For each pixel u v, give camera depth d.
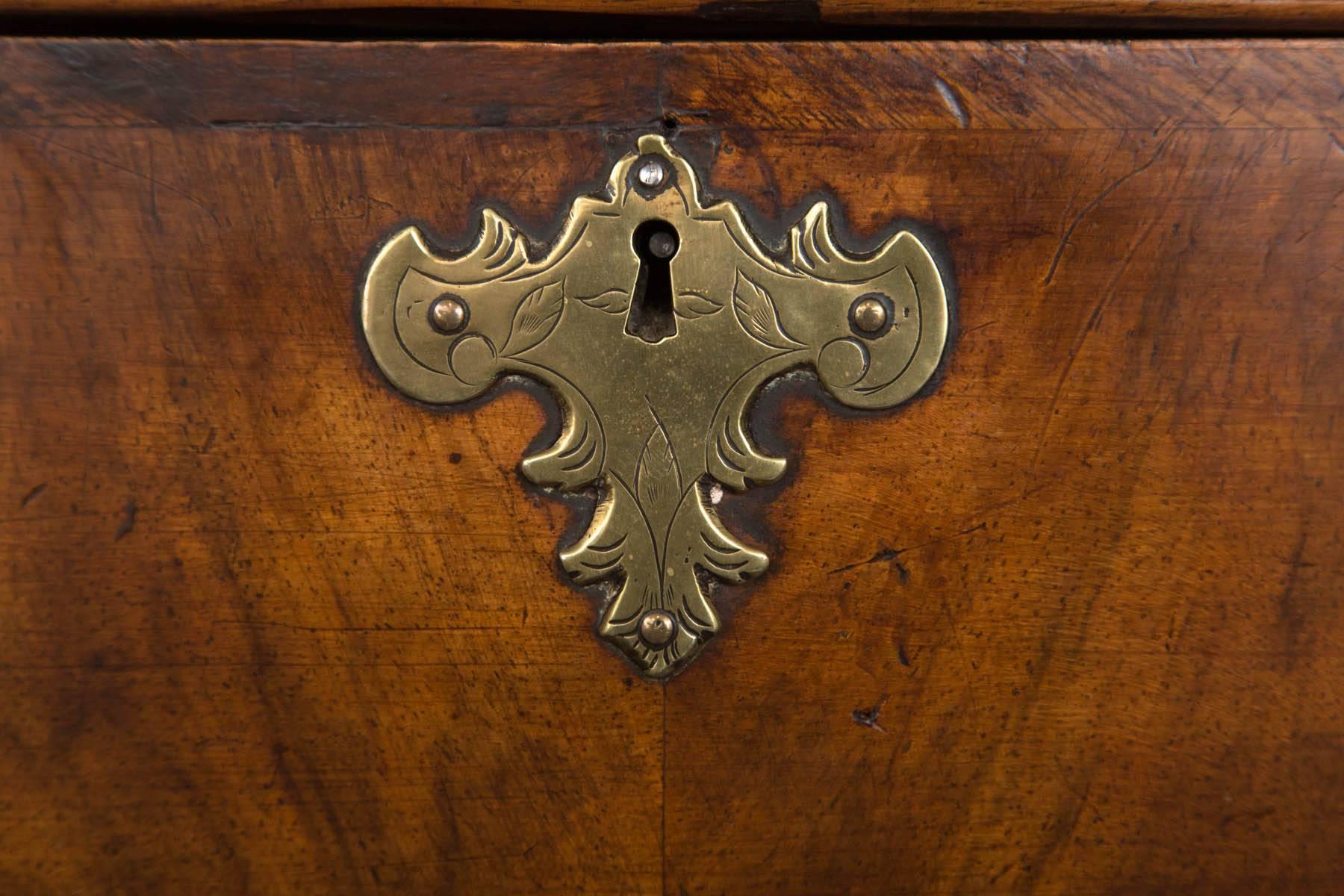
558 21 0.29
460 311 0.29
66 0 0.28
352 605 0.30
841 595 0.30
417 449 0.30
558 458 0.30
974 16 0.29
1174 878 0.31
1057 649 0.31
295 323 0.30
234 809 0.30
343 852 0.31
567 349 0.30
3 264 0.29
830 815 0.31
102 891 0.30
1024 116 0.29
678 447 0.30
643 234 0.30
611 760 0.31
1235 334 0.30
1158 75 0.29
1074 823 0.31
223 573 0.30
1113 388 0.30
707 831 0.31
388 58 0.29
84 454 0.30
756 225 0.29
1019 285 0.30
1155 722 0.31
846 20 0.29
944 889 0.31
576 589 0.30
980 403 0.30
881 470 0.30
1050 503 0.30
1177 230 0.30
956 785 0.31
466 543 0.30
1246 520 0.30
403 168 0.29
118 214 0.29
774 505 0.30
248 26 0.29
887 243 0.30
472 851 0.31
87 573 0.30
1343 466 0.30
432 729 0.30
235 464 0.30
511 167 0.29
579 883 0.31
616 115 0.29
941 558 0.30
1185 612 0.31
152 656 0.30
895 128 0.29
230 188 0.29
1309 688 0.31
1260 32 0.29
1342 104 0.29
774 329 0.30
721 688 0.31
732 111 0.29
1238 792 0.31
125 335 0.29
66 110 0.29
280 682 0.30
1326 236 0.30
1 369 0.29
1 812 0.30
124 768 0.30
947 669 0.31
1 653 0.30
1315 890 0.31
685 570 0.30
